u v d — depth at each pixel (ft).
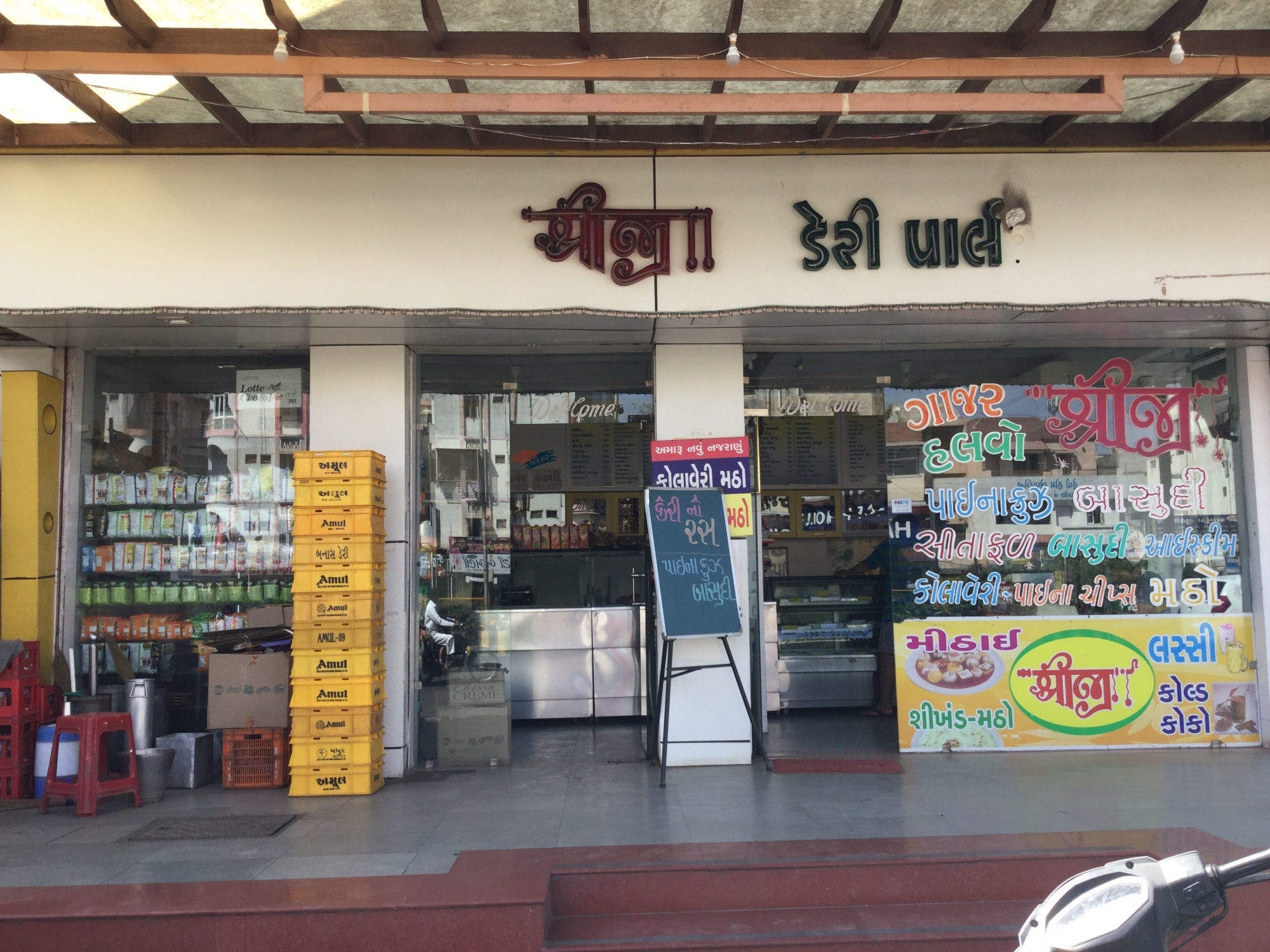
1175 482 22.68
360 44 15.98
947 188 19.65
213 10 15.37
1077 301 19.44
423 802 18.54
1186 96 18.48
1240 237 19.67
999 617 22.35
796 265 19.43
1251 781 18.99
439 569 22.56
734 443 21.39
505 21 15.92
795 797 18.37
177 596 22.09
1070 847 14.76
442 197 19.24
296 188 19.16
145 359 22.43
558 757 22.41
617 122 19.24
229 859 15.01
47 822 17.39
